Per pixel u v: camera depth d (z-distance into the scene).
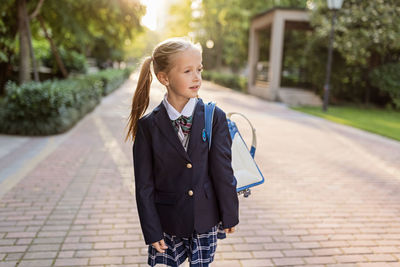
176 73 1.43
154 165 1.56
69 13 11.50
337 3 12.15
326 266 2.67
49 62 18.25
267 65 19.25
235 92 22.22
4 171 4.86
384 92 15.36
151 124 1.53
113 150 6.29
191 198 1.52
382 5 13.66
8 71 13.48
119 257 2.70
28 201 3.79
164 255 1.67
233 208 1.59
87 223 3.29
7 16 11.32
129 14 11.78
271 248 2.92
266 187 4.57
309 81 18.66
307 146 7.24
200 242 1.62
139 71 1.65
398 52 15.37
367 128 9.48
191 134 1.51
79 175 4.79
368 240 3.13
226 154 1.56
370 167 5.78
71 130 8.08
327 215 3.70
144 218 1.52
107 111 11.42
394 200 4.23
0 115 7.36
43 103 7.29
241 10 23.14
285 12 16.64
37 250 2.76
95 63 33.69
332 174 5.30
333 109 14.54
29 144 6.57
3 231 3.06
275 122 10.39
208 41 31.70
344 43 14.09
